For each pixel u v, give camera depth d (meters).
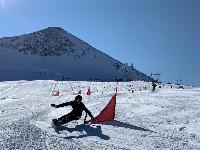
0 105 23.78
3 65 194.00
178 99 26.92
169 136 13.34
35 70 189.88
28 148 9.94
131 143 11.80
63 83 64.62
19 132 12.41
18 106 22.69
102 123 15.39
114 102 16.27
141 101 25.06
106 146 11.11
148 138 12.76
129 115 18.27
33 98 30.17
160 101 25.14
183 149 11.35
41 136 11.99
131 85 66.38
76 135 12.69
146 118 17.44
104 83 68.62
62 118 13.96
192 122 16.56
